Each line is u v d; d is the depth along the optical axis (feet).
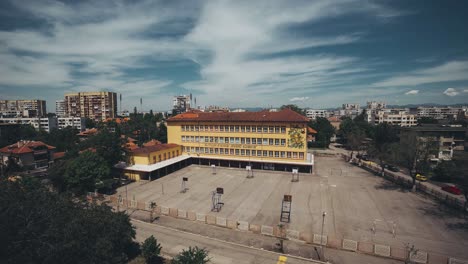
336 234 96.99
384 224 105.29
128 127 385.29
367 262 79.41
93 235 64.90
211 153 219.20
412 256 78.79
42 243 58.54
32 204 64.23
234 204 129.18
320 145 330.95
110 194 146.30
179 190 152.87
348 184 164.04
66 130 311.27
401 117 479.00
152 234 98.02
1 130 304.71
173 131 232.73
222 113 234.38
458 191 146.20
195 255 65.00
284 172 195.42
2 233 58.08
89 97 596.70
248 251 85.56
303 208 123.24
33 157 202.28
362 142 259.19
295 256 82.43
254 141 204.13
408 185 157.69
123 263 74.59
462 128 239.50
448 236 95.14
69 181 137.69
